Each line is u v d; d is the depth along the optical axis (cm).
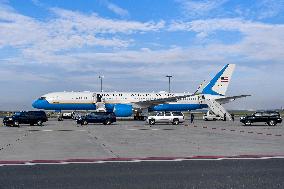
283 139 2708
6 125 4794
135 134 3241
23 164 1476
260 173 1245
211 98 7431
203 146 2198
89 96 6775
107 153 1848
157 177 1173
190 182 1085
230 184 1051
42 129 4072
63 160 1591
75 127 4491
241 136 3014
